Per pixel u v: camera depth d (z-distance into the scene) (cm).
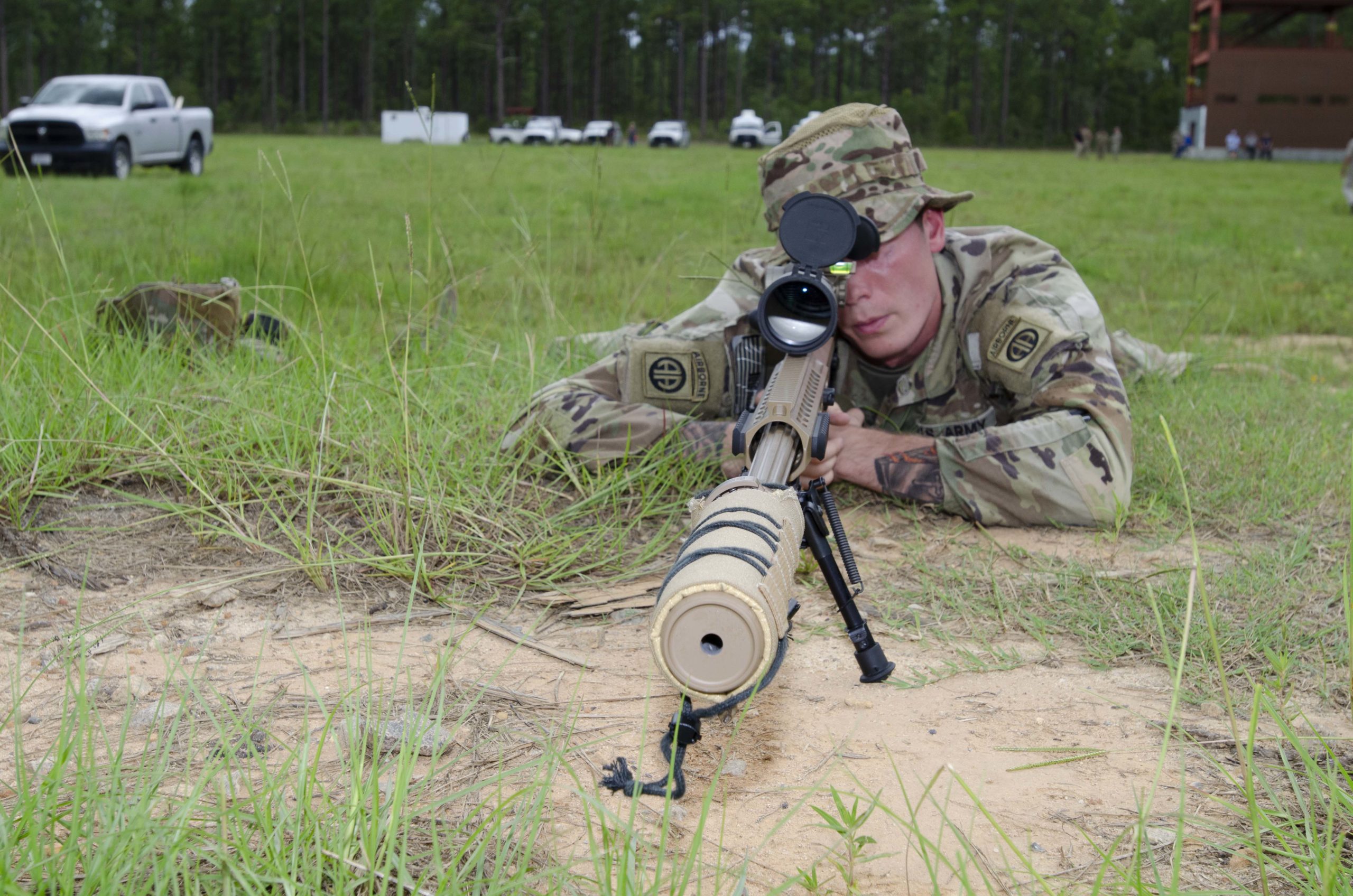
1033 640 222
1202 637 216
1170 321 631
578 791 154
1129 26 9631
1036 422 273
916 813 159
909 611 235
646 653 216
